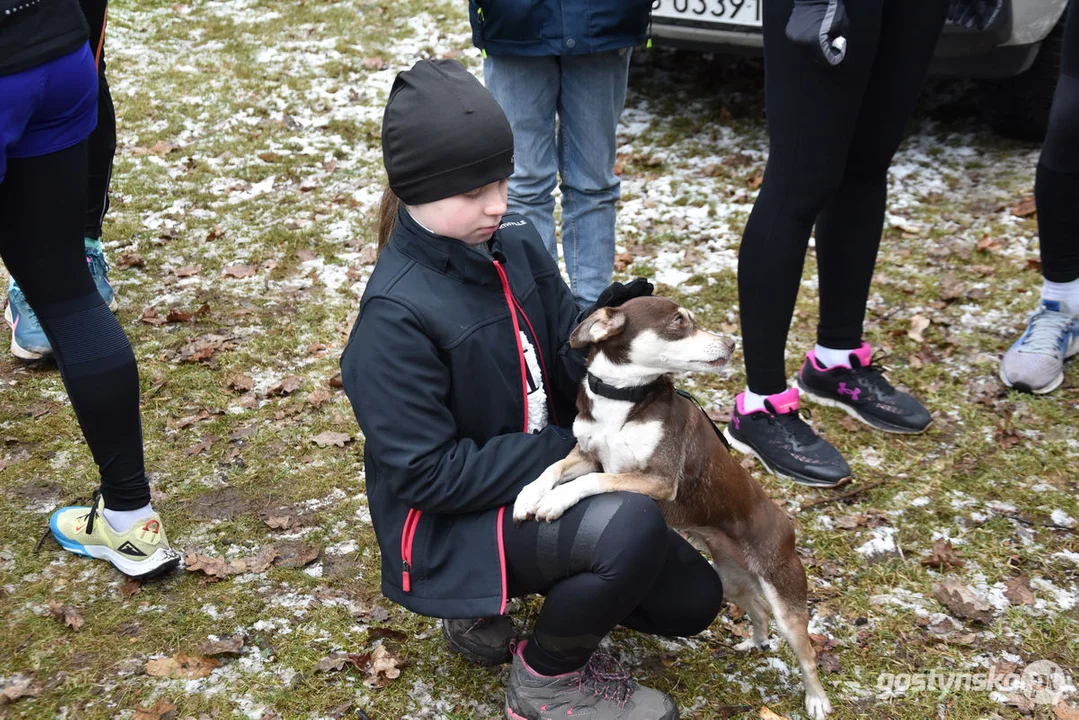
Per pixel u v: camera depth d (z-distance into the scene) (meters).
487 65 3.49
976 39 4.79
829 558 2.98
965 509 3.17
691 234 4.87
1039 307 3.93
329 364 3.87
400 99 1.99
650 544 2.04
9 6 2.05
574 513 2.07
